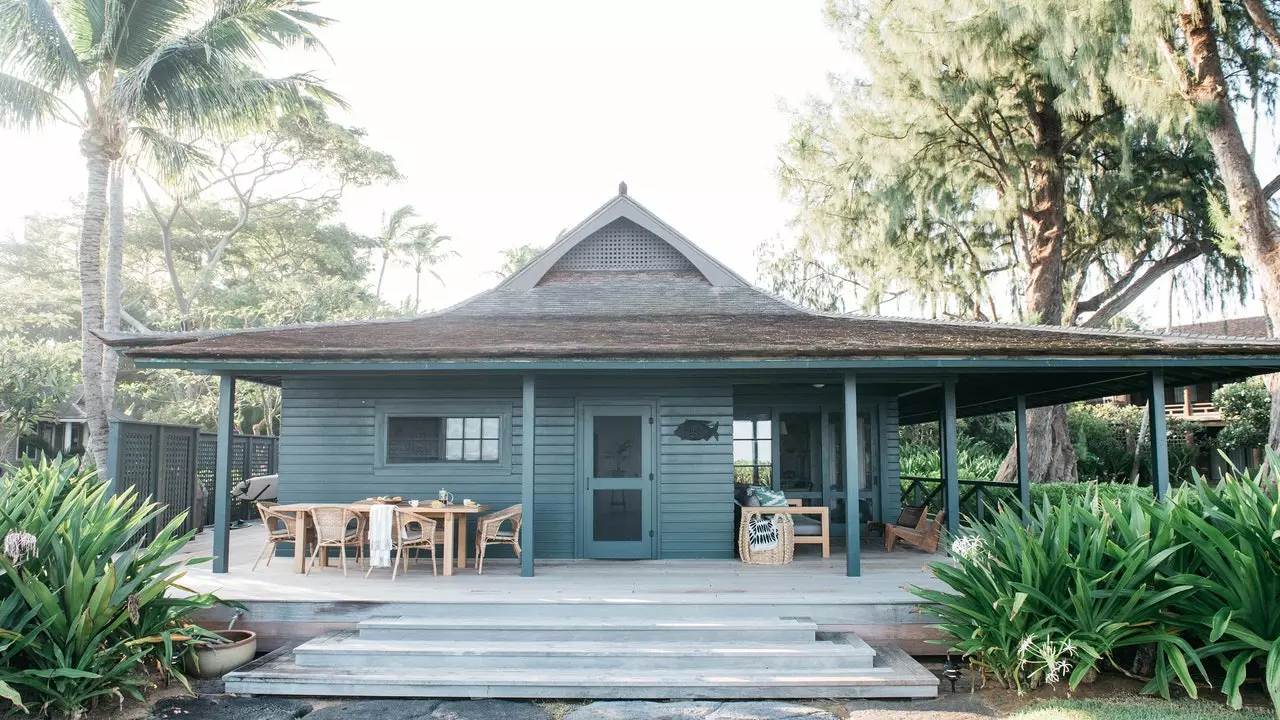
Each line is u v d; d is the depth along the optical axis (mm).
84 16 11664
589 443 10492
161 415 26656
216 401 24031
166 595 7453
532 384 8680
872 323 10852
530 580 8453
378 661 6473
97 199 11281
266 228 34156
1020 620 5895
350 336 9570
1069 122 17188
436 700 6117
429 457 10492
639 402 10531
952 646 6570
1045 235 18359
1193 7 13328
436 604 7250
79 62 11328
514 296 12320
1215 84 13320
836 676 6180
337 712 5828
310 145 31719
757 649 6484
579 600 7301
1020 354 8195
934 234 20750
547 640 6789
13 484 6695
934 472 23125
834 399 12477
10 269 31000
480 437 10516
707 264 12430
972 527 6836
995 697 6039
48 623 5430
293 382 10539
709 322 10844
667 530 10391
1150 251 20141
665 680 6121
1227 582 5594
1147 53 13469
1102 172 18922
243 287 30766
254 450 16766
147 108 11938
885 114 18562
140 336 9250
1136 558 5703
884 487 12367
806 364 8219
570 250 12617
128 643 5820
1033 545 5996
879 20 17516
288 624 7250
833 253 22312
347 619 7242
